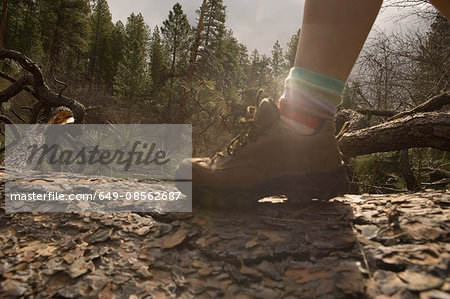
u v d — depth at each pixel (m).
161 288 0.59
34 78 3.71
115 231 0.80
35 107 3.98
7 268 0.64
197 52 12.01
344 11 0.76
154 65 31.73
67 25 31.22
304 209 0.91
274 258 0.66
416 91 4.05
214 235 0.76
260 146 0.84
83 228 0.82
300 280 0.59
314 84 0.81
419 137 1.76
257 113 0.85
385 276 0.57
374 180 2.87
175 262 0.67
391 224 0.74
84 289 0.58
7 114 7.29
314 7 0.79
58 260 0.68
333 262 0.63
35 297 0.56
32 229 0.82
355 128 2.74
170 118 7.36
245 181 0.84
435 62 3.77
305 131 0.83
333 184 0.86
